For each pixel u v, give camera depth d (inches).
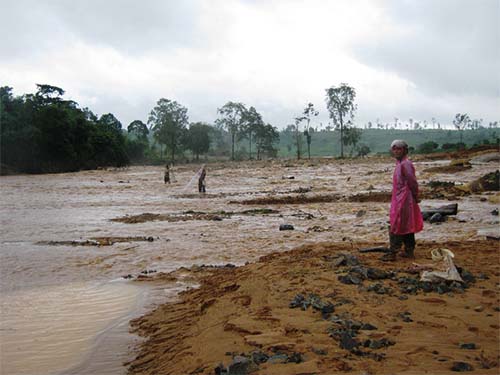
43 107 3137.3
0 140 2881.4
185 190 1312.7
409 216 303.7
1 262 421.4
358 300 227.9
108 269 390.6
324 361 160.4
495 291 238.1
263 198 970.1
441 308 214.2
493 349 168.1
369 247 360.5
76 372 200.2
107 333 243.1
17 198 1169.4
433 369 151.9
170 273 367.2
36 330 249.8
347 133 3811.5
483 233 456.4
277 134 4822.8
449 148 3422.7
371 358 163.0
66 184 1731.1
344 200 878.4
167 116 4158.5
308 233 536.4
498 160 1642.5
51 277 366.0
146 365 201.2
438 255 276.2
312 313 213.8
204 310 253.8
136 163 4239.7
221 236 536.7
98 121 4025.6
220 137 6058.1
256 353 172.4
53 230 624.7
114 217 762.8
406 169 303.1
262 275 288.2
